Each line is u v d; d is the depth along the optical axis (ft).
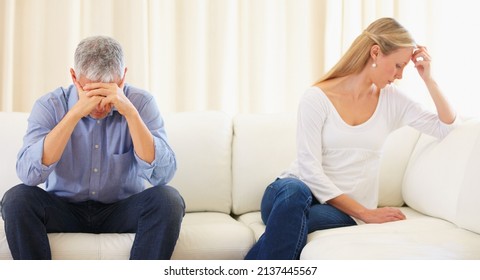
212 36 11.12
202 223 7.97
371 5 11.44
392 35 7.49
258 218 8.51
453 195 7.50
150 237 6.72
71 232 7.21
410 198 8.54
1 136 8.59
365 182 7.77
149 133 7.05
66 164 7.29
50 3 10.71
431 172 8.07
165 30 11.12
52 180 7.39
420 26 11.68
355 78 7.78
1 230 6.87
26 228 6.54
